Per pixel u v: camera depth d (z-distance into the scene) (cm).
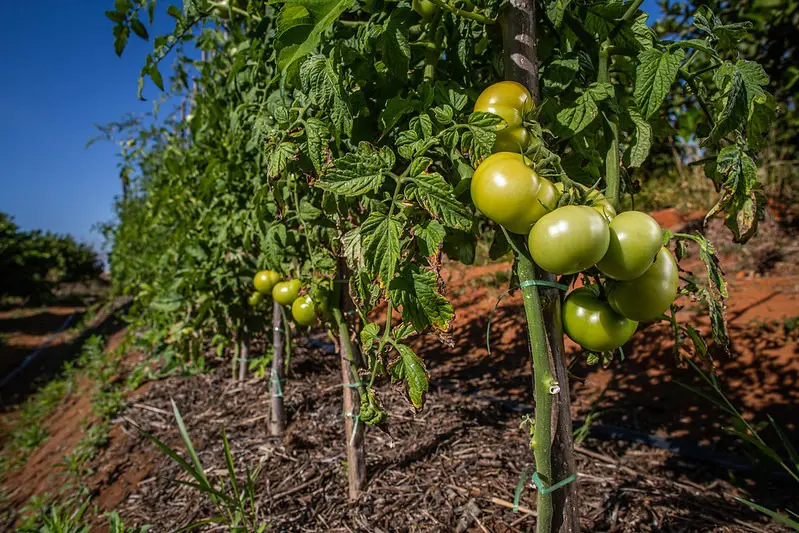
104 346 856
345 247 129
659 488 223
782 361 337
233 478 189
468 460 251
